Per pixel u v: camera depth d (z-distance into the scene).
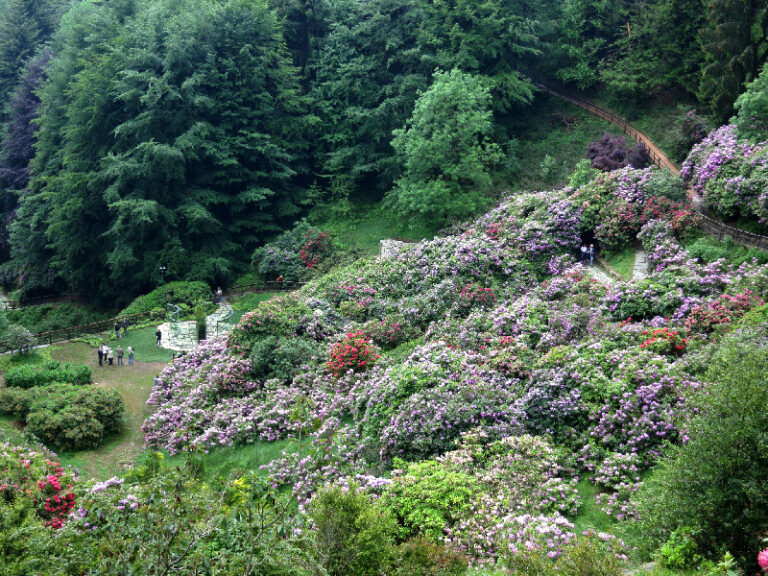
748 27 30.33
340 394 20.50
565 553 9.12
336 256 36.38
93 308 43.62
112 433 22.70
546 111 43.31
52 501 14.51
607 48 43.22
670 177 27.30
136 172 36.59
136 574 6.68
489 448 15.76
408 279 27.20
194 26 40.16
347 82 41.53
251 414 20.69
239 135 41.25
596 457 15.16
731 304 18.70
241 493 8.43
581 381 17.11
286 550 7.54
